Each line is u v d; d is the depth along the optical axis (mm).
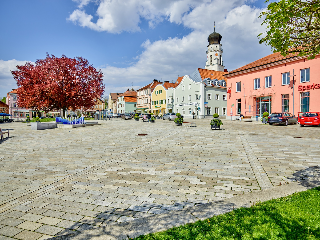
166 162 7148
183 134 14281
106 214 3666
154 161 7309
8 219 3531
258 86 30391
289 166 6387
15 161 7555
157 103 66562
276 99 27516
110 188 4871
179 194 4484
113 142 11594
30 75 31016
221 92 53781
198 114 50594
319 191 4152
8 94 69000
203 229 2957
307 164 6551
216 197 4305
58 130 18672
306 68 24219
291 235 2754
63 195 4508
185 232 2896
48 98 29250
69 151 9289
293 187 4555
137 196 4410
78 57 30516
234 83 34312
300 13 3766
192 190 4695
